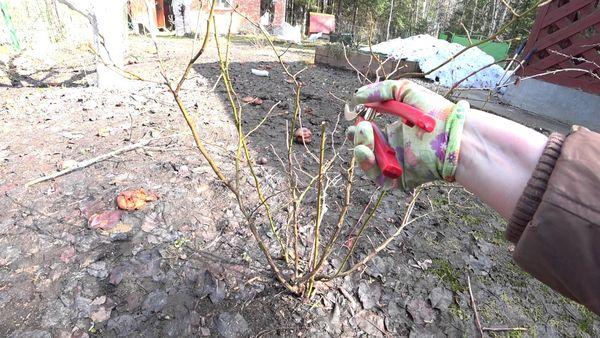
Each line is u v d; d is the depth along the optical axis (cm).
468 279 180
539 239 61
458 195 252
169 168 253
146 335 145
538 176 65
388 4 2450
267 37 131
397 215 222
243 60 718
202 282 168
